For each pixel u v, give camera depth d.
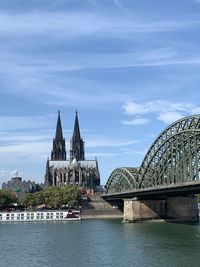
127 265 86.69
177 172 150.50
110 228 168.12
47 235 145.00
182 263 86.81
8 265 90.00
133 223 194.50
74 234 146.75
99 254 100.62
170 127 157.62
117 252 102.56
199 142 137.50
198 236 129.12
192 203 199.62
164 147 166.88
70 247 113.38
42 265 89.38
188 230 148.88
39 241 127.81
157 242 117.25
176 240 120.56
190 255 95.19
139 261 90.25
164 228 159.25
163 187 155.00
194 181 130.50
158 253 98.75
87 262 91.19
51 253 104.12
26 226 190.25
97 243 119.88
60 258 96.81
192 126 141.38
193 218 198.62
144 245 112.19
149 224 183.38
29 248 113.12
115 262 90.12
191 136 140.25
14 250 110.06
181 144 148.25
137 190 186.00
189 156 138.62
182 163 147.12
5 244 121.81
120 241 122.62
